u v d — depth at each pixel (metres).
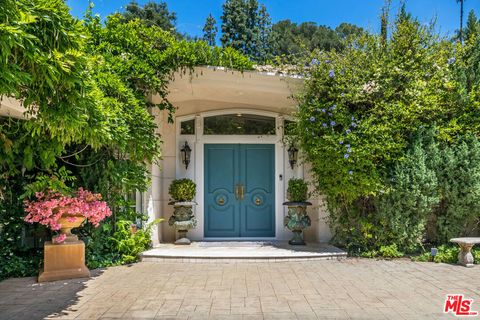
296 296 4.01
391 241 6.18
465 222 6.20
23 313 3.51
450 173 6.04
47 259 4.74
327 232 7.32
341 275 4.94
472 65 6.54
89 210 4.94
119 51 5.90
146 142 5.68
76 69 3.12
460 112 6.36
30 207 4.84
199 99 7.81
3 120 4.91
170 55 6.11
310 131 6.34
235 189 7.88
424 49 6.44
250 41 21.44
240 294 4.09
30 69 2.88
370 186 5.96
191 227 7.15
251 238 7.75
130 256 5.76
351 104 6.34
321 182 6.46
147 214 6.73
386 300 3.87
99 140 4.29
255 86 6.75
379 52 6.43
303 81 6.49
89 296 4.04
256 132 7.97
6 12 2.44
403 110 5.97
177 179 7.66
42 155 4.89
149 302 3.82
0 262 4.99
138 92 6.01
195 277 4.86
